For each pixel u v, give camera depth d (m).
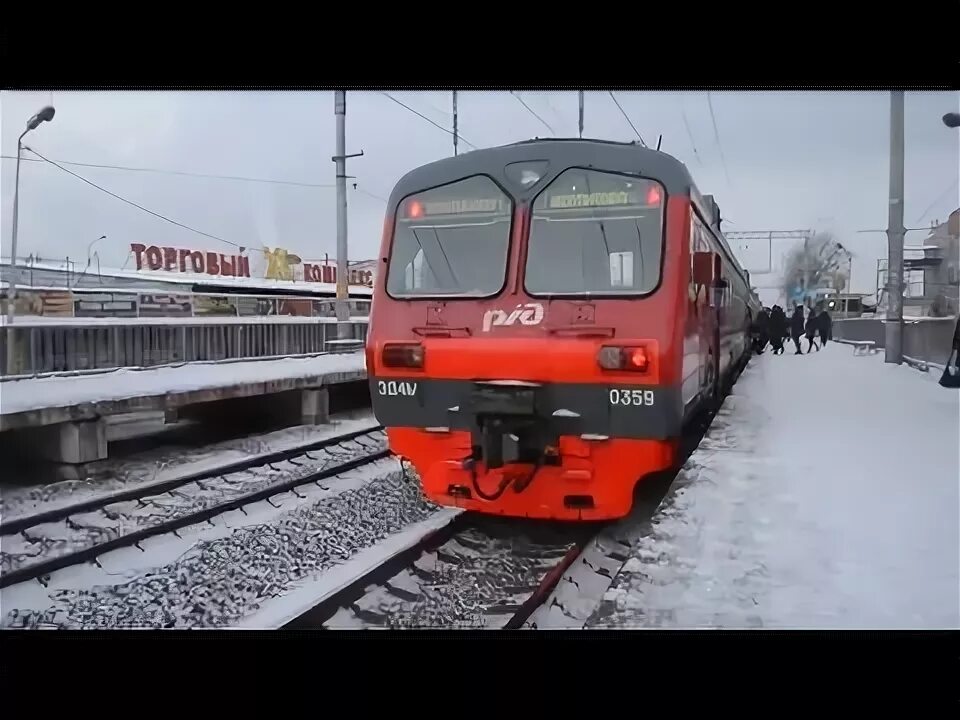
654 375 5.20
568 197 5.77
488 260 5.89
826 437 9.09
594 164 5.74
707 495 6.68
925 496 6.45
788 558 5.13
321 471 8.29
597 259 5.62
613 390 5.28
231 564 5.63
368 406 14.88
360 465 8.98
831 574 4.84
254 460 8.66
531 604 4.66
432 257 6.07
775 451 8.37
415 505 7.18
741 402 12.29
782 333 25.44
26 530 6.39
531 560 5.55
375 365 6.02
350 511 6.97
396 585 5.06
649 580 4.91
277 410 12.21
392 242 6.23
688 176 5.82
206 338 12.30
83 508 6.84
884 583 4.67
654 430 5.24
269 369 11.88
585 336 5.41
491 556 5.64
